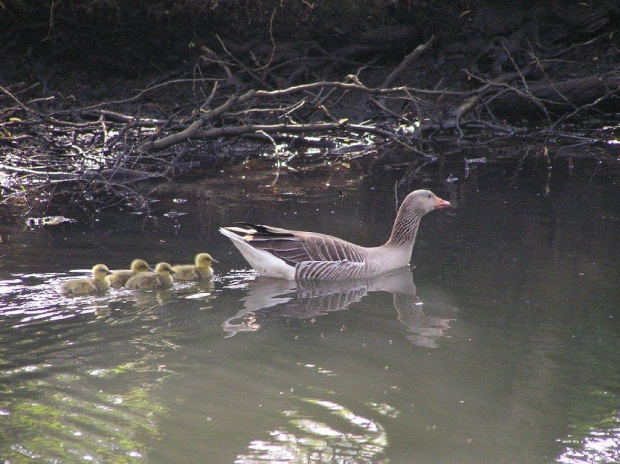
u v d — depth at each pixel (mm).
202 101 24750
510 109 27719
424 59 30578
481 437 7383
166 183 19672
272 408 7914
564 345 9531
